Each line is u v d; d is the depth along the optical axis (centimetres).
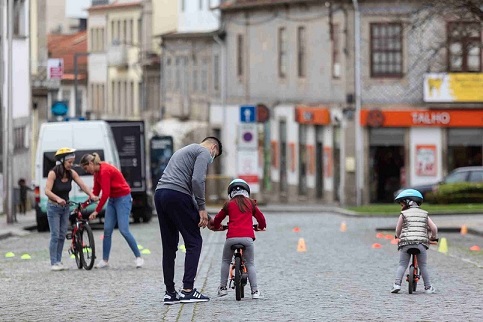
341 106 13775
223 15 16525
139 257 5400
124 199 5384
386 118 13538
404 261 4269
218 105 16788
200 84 17600
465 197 11775
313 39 14388
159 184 3966
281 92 15138
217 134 17012
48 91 15100
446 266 5416
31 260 5941
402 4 13512
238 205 4109
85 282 4756
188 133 17438
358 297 4122
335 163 14012
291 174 14975
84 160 5369
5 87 10688
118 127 9756
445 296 4141
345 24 13725
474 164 13575
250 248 4091
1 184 11269
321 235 8075
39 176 8556
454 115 13488
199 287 4541
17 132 12394
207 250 6650
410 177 13588
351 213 11225
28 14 12706
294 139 14875
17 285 4678
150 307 3903
